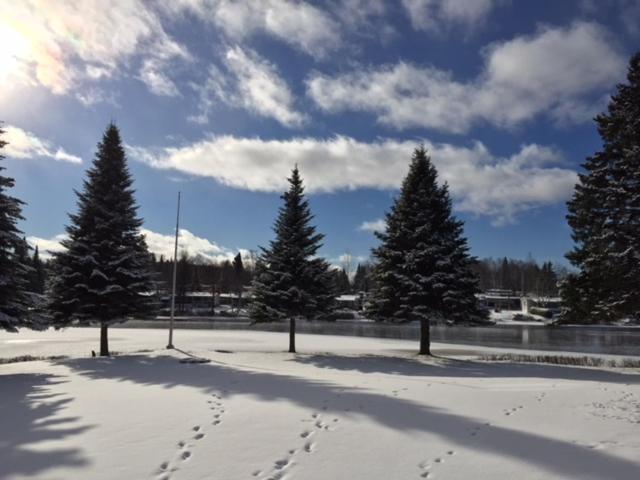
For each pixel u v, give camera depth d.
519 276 136.88
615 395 10.66
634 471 5.91
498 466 6.06
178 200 27.66
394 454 6.45
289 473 5.79
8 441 6.97
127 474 5.70
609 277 19.34
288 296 24.27
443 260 23.19
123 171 23.30
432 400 9.77
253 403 9.31
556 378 16.28
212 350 25.20
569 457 6.39
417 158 25.28
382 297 24.75
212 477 5.64
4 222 16.62
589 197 19.94
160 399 9.88
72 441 6.91
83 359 19.88
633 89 19.78
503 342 38.66
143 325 59.66
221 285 106.81
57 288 21.64
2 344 30.98
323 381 12.44
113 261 21.77
